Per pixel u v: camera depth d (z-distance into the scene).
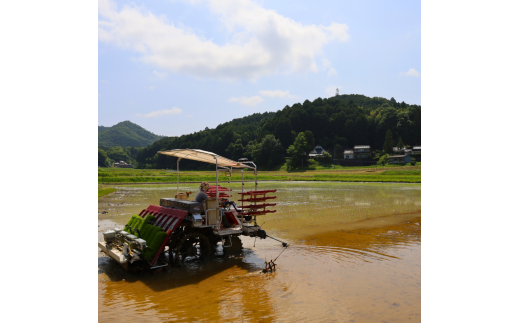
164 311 6.60
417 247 12.02
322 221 17.50
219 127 184.12
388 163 111.75
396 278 8.70
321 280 8.53
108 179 54.94
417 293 7.65
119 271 9.23
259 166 126.75
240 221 11.12
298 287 8.03
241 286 8.08
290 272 9.18
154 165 152.25
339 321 6.21
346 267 9.64
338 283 8.30
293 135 141.62
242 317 6.35
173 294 7.54
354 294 7.58
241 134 165.62
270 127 150.12
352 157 131.00
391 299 7.29
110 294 7.51
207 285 8.15
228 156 144.50
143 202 25.59
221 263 10.02
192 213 9.62
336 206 23.88
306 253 11.19
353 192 36.28
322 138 147.88
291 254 11.06
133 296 7.40
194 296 7.43
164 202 11.38
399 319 6.30
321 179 63.06
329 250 11.57
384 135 141.12
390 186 46.72
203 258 10.12
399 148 124.25
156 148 175.12
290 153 118.25
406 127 136.12
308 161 120.19
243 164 11.25
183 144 170.25
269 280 8.52
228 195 12.45
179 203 10.20
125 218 17.53
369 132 145.38
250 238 13.58
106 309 6.67
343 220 17.81
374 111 177.62
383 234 14.26
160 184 52.81
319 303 7.06
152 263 8.79
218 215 10.37
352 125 146.25
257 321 6.18
